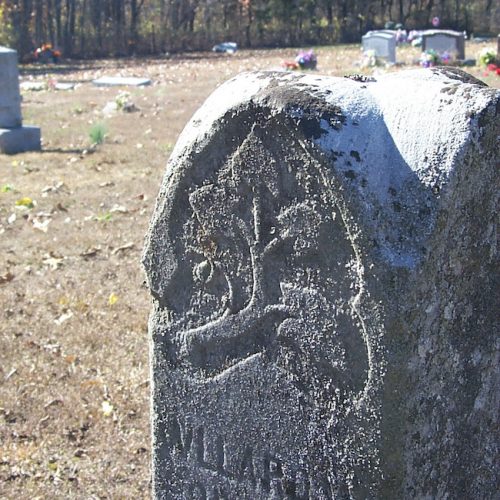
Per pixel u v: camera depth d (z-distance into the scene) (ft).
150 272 7.16
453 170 5.76
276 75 6.47
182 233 6.90
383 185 5.81
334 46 79.15
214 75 53.42
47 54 71.51
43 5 77.20
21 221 18.92
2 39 72.23
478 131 5.88
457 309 6.21
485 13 83.66
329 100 5.99
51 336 12.96
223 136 6.42
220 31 83.61
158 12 84.02
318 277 6.17
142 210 19.49
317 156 5.85
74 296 14.49
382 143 5.91
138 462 9.84
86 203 20.25
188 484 7.37
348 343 6.11
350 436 6.25
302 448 6.59
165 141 28.17
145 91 43.52
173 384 7.23
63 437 10.30
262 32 83.92
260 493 6.94
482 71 45.70
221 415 7.02
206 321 6.94
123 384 11.48
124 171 23.71
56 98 41.68
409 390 5.98
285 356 6.51
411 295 5.74
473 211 6.07
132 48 80.23
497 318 6.63
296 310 6.35
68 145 28.40
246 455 6.94
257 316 6.57
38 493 9.29
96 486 9.40
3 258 16.42
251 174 6.33
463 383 6.48
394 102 6.08
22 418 10.70
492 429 6.92
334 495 6.47
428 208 5.74
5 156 26.40
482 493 6.97
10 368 11.93
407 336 5.83
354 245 5.82
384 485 6.16
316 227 6.07
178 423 7.30
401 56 58.54
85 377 11.68
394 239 5.76
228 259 6.68
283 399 6.61
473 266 6.23
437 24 78.38
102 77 54.08
